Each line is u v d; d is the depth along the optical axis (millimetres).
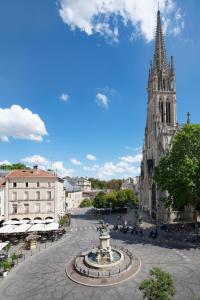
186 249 40344
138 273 30438
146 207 89938
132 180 183875
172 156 50844
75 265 32656
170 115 83250
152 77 86812
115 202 92000
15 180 63406
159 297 17812
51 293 26281
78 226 64125
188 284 27203
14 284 28688
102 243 34406
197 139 48375
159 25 88312
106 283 27766
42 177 64625
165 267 32281
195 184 44844
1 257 36281
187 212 65812
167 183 49188
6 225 50625
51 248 43000
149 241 46438
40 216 63875
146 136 92875
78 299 24797
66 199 102812
